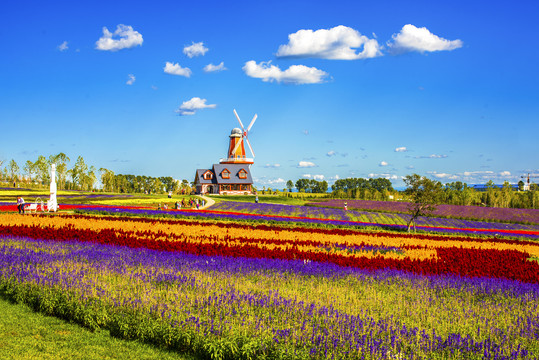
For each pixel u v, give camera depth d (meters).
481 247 30.92
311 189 189.25
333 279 15.95
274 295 12.37
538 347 9.86
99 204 57.84
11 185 124.62
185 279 14.17
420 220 57.47
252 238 27.84
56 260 16.34
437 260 21.02
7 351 9.04
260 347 8.84
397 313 11.85
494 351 9.19
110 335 10.41
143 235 26.89
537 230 51.59
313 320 10.73
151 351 9.52
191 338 9.58
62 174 129.12
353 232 35.91
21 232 24.97
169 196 75.38
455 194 91.38
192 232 29.75
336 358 8.55
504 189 89.25
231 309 11.09
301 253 20.84
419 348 9.08
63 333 10.34
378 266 18.77
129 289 12.69
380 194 105.88
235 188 116.31
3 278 13.41
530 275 17.81
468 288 15.27
